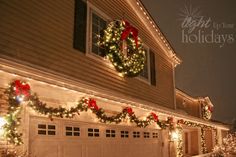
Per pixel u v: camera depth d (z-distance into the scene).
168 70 18.30
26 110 7.46
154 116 14.04
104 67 11.70
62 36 9.74
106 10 12.55
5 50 7.58
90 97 9.68
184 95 27.39
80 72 10.31
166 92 17.53
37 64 8.53
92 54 11.06
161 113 15.02
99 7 12.06
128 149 12.28
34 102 7.54
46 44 9.00
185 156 22.72
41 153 8.05
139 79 14.34
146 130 14.03
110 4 12.93
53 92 8.33
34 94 7.56
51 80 7.88
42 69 7.73
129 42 12.88
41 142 8.08
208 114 32.50
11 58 6.95
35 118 7.95
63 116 8.62
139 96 14.10
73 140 9.28
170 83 18.31
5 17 7.74
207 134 28.39
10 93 6.93
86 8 11.23
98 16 11.99
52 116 8.30
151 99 15.38
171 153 16.06
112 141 11.28
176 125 17.28
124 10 13.96
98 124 10.55
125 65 12.46
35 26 8.70
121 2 13.80
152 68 15.90
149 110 13.67
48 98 8.21
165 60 18.00
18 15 8.16
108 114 10.99
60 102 8.62
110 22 12.33
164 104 16.98
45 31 9.05
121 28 12.38
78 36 10.50
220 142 28.98
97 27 11.88
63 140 8.88
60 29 9.71
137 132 13.20
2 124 6.73
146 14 15.32
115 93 10.72
